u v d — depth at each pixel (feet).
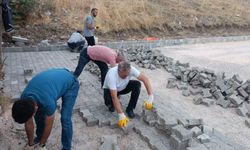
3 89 20.72
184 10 59.21
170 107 19.15
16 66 28.76
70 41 38.09
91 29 35.35
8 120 15.79
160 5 58.65
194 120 15.11
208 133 14.87
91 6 49.85
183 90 22.67
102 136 14.61
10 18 34.58
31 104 10.05
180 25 54.44
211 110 19.15
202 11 61.52
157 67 30.86
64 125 12.36
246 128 16.66
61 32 43.21
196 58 38.55
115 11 49.80
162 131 14.85
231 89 21.53
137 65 31.91
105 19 48.06
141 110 17.89
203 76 23.88
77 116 17.13
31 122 12.03
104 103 18.80
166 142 13.98
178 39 49.34
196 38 51.34
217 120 17.56
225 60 37.76
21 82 22.75
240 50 45.44
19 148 13.33
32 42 39.91
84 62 19.76
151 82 25.35
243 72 31.60
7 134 14.40
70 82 12.41
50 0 47.52
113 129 15.62
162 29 52.26
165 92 22.62
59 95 11.87
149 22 51.26
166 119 14.78
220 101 20.20
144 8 54.19
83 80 24.32
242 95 21.66
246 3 73.67
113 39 46.14
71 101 12.60
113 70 15.25
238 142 14.79
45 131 11.77
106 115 16.85
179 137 13.17
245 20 62.39
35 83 11.13
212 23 57.67
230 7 67.31
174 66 30.27
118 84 15.47
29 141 12.66
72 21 45.52
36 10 44.39
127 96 20.44
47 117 11.25
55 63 31.17
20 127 15.20
